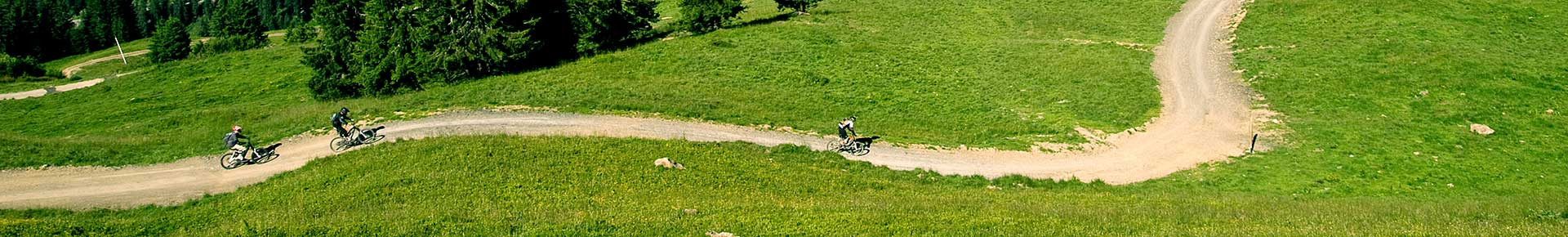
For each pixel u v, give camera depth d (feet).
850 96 166.61
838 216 82.48
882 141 133.39
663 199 93.15
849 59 195.42
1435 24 200.34
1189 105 157.07
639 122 139.74
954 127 144.56
